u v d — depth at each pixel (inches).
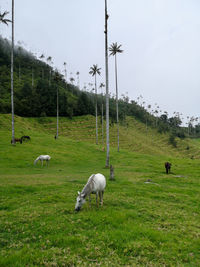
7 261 208.7
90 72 2576.3
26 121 3836.1
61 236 272.5
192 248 264.7
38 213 365.4
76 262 214.5
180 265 219.9
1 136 1916.8
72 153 1720.0
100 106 6274.6
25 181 691.4
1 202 439.2
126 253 237.8
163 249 253.8
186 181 868.0
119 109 7411.4
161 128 6127.0
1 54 6998.0
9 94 4746.6
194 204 514.9
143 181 799.1
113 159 1663.4
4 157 1250.0
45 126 4060.0
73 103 5255.9
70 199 470.3
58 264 211.0
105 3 1206.3
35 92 4874.5
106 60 1223.5
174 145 4800.7
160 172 1171.3
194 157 3951.8
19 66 6756.9
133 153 2180.1
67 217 345.7
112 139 3991.1
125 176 927.0
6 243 259.1
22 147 1614.2
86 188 377.4
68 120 4630.9
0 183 634.2
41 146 1812.3
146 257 230.4
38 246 248.5
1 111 3821.4
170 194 593.6
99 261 219.3
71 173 958.4
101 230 297.9
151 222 353.1
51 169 1082.1
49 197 471.5
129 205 446.9
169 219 378.6
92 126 4527.6
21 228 300.8
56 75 2706.7
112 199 484.1
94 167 1238.9
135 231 293.7
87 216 347.6
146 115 7288.4
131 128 5856.3
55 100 4845.0
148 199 521.0
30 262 210.8
